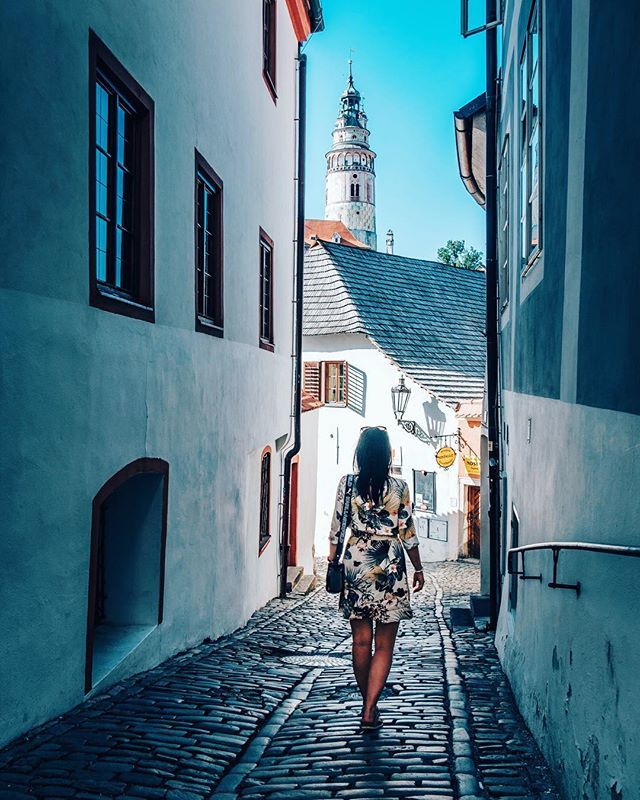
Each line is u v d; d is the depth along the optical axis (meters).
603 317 4.14
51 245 5.70
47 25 5.62
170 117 8.40
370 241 134.12
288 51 16.20
